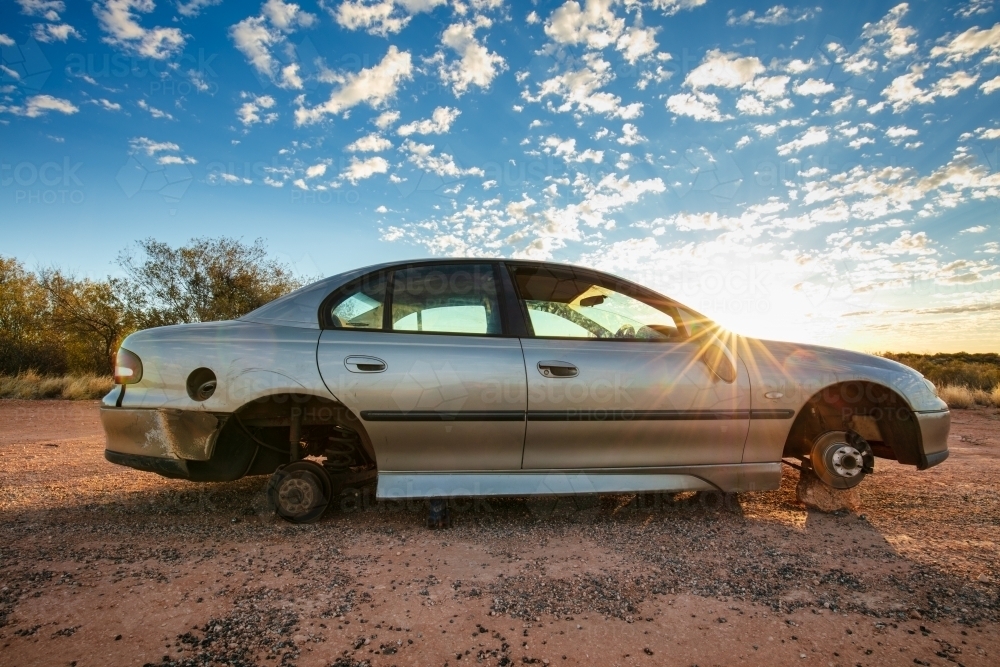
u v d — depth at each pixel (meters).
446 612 2.15
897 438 3.67
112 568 2.50
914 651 1.91
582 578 2.48
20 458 5.04
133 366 3.10
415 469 3.14
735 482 3.38
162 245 15.73
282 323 3.21
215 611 2.12
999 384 13.56
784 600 2.29
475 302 3.38
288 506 3.16
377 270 3.42
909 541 2.99
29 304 17.55
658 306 3.61
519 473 3.21
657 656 1.87
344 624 2.05
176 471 3.08
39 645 1.87
